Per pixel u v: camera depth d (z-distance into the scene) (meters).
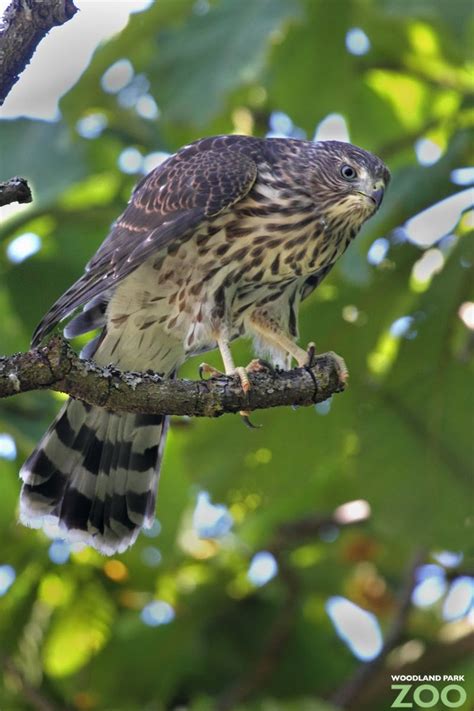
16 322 11.79
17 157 11.74
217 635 12.69
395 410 11.34
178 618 12.57
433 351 11.20
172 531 12.19
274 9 10.94
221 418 11.57
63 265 11.98
